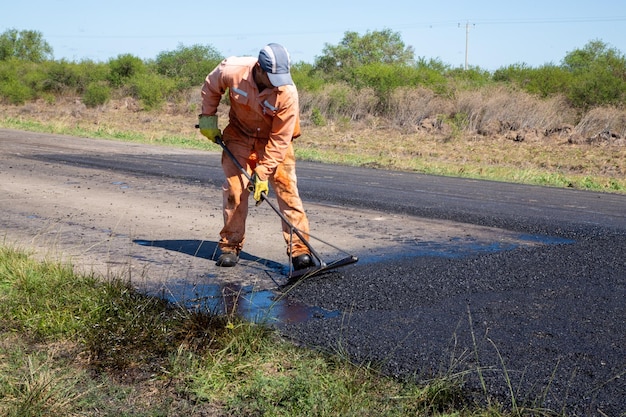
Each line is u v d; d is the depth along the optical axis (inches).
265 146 191.9
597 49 1653.5
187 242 231.5
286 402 113.9
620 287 183.3
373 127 935.0
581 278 191.8
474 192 379.6
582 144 757.3
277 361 130.5
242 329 137.3
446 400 115.2
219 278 188.9
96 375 125.3
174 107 1241.4
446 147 725.9
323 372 125.1
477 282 186.4
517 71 1284.4
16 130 762.2
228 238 200.5
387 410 111.3
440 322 153.9
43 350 134.6
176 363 126.0
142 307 150.0
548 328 150.4
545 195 379.6
